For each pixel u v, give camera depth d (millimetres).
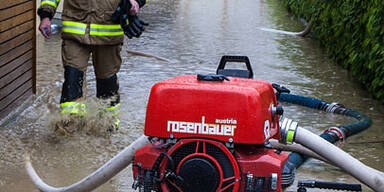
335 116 6238
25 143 4906
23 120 5527
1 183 4039
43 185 3764
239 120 2717
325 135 4910
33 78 6262
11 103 5578
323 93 7262
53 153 4719
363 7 7781
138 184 2939
